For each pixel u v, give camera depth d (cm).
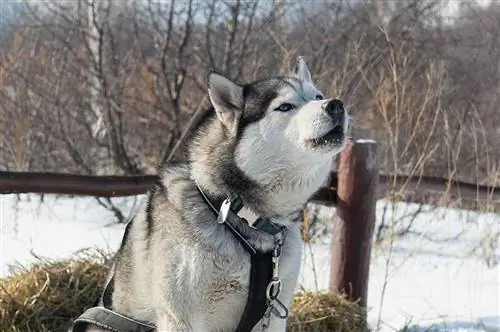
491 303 711
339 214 662
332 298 635
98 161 1293
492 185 873
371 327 637
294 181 425
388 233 886
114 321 454
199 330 421
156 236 425
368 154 648
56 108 1288
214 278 411
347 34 1235
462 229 998
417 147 920
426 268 834
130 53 1333
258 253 419
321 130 403
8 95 1234
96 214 1027
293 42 1223
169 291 411
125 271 461
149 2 1279
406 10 1284
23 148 1178
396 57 1066
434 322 643
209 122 457
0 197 1105
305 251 787
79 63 1295
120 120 1226
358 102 1018
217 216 415
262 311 429
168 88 1227
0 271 705
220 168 425
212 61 1241
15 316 585
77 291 628
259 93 435
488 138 1208
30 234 863
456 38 1414
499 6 1526
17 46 1291
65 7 1344
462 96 1370
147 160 1259
